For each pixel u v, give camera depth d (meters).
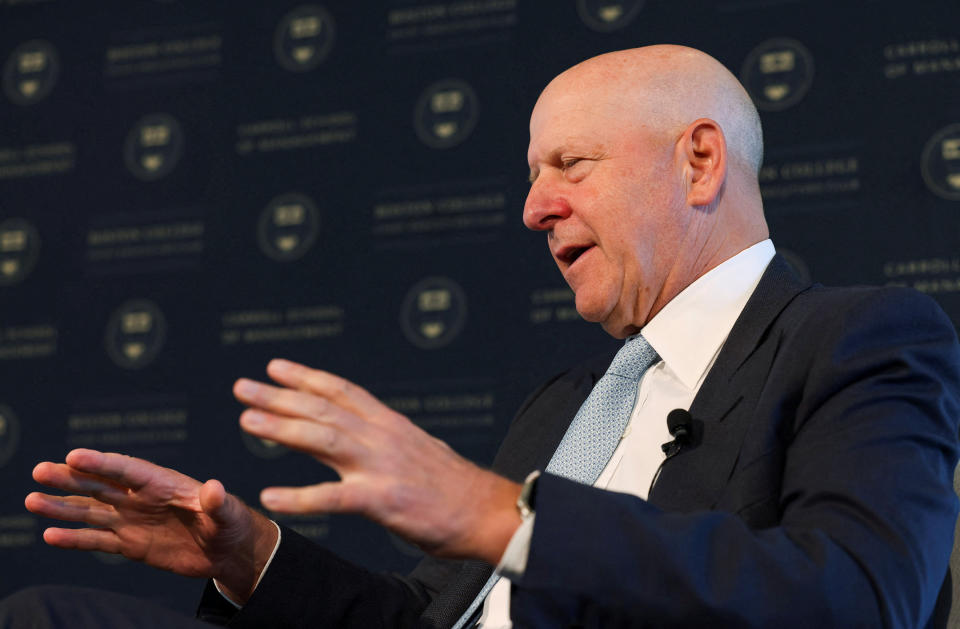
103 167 10.90
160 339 10.23
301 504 2.56
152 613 2.77
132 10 11.29
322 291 9.84
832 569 2.79
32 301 10.67
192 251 10.36
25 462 10.23
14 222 10.94
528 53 9.77
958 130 8.16
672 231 4.40
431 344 9.37
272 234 10.17
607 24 9.52
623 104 4.50
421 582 4.57
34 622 2.66
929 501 3.05
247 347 9.95
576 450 4.17
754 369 3.79
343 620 4.11
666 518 2.90
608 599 2.75
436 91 10.00
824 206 8.33
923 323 3.64
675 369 4.15
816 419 3.39
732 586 2.73
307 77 10.49
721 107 4.59
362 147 10.10
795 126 8.56
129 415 10.09
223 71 10.81
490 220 9.52
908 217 8.12
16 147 11.18
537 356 9.04
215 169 10.53
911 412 3.31
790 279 4.25
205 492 3.64
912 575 2.88
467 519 2.75
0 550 9.95
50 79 11.32
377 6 10.42
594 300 4.49
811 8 8.80
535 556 2.74
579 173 4.50
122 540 3.83
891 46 8.50
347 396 2.73
